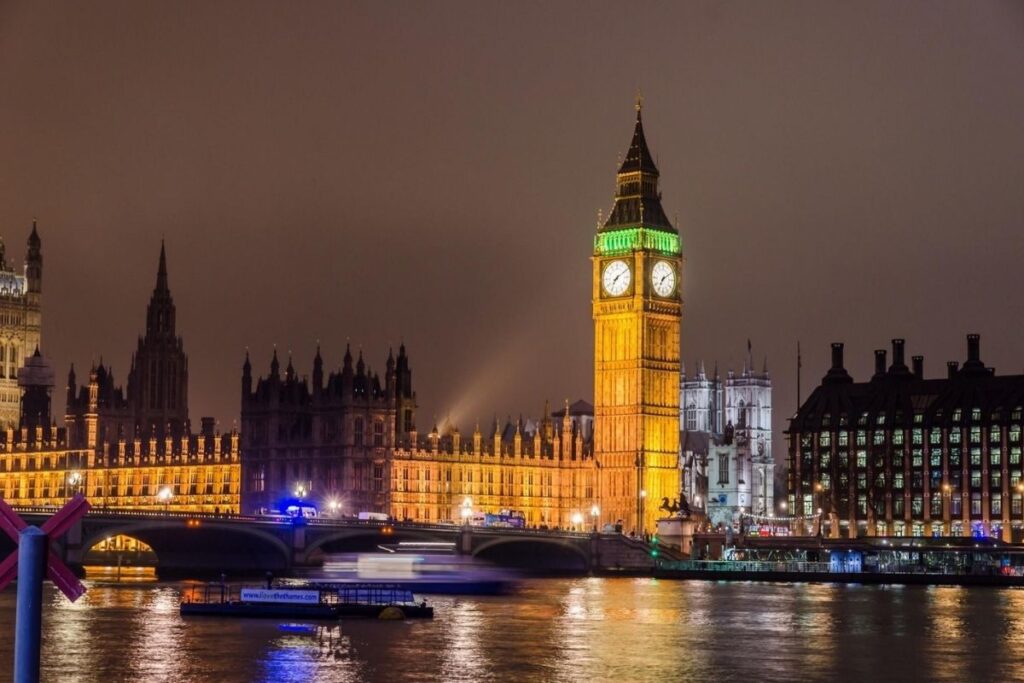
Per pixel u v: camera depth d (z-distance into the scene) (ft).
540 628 532.73
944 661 448.65
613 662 436.35
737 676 412.36
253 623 519.19
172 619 531.09
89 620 526.16
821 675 417.08
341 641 465.88
